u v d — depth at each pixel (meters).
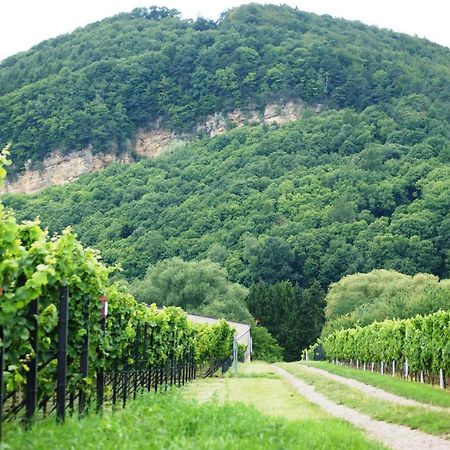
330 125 141.38
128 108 176.75
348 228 107.38
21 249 11.69
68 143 145.75
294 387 31.67
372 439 12.97
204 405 15.11
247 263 108.62
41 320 12.27
